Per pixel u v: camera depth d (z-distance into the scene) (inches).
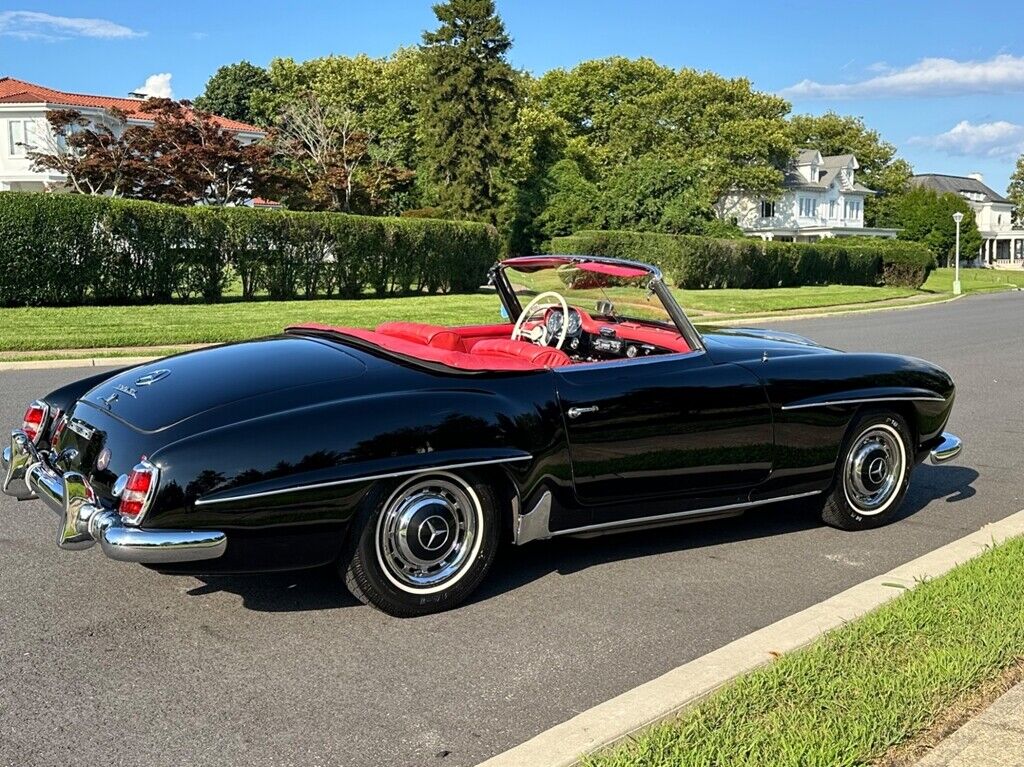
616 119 2837.1
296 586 168.1
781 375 186.9
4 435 285.0
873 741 107.8
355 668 135.6
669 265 1261.1
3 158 1748.3
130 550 131.9
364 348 171.2
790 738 107.6
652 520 178.2
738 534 204.1
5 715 120.0
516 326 212.2
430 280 965.8
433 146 1964.8
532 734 117.3
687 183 2105.1
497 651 142.2
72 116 1261.1
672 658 140.3
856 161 3373.5
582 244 1262.3
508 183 2032.5
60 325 580.1
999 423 342.0
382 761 110.5
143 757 110.5
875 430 202.7
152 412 145.0
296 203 1574.8
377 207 1707.7
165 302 772.0
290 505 138.8
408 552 150.9
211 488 134.3
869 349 598.5
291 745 113.8
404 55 2415.1
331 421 142.5
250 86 3171.8
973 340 661.3
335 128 1670.8
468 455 150.3
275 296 845.8
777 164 2903.5
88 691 127.0
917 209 3371.1
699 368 179.2
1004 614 144.5
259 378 153.7
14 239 682.2
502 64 1923.0
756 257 1365.7
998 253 4557.1
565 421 161.9
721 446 178.7
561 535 169.3
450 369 158.1
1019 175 4571.9
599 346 200.2
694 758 103.3
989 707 117.7
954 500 235.8
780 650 134.8
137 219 737.6
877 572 180.4
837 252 1550.2
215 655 139.1
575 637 147.8
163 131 1273.4
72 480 141.8
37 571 173.3
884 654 130.8
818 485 195.6
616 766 102.3
